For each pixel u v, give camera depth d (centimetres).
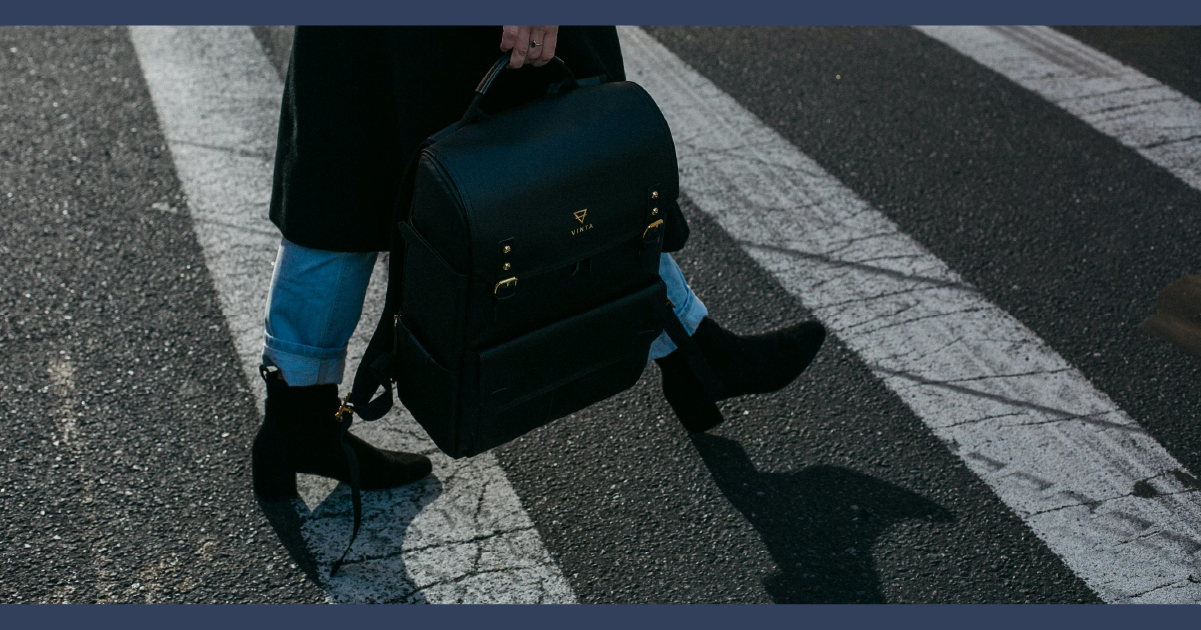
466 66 215
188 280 331
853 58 481
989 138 423
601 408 292
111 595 236
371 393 228
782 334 285
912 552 253
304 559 246
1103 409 296
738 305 333
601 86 223
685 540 255
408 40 210
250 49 466
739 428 287
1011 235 368
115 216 359
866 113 439
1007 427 288
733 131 423
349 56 212
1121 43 501
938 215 378
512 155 201
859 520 261
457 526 256
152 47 464
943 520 261
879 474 273
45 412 281
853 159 409
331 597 237
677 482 270
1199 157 414
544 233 204
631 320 234
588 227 211
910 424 289
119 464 267
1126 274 350
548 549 251
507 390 221
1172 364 313
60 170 381
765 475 272
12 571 239
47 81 435
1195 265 354
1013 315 331
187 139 402
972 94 454
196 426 279
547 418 238
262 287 330
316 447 250
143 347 305
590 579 245
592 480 270
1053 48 495
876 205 382
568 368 228
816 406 294
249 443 275
